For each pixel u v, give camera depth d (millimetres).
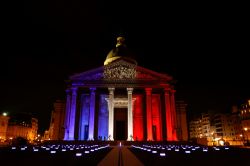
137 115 62156
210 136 132750
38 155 21000
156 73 59875
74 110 57344
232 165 14617
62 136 62719
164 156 21031
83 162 16328
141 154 24109
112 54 77875
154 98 62562
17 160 16984
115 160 18250
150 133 56125
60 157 19219
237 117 108250
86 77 59719
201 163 15656
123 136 63062
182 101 70125
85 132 59656
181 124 68125
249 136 94750
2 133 111750
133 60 77062
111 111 57188
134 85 58969
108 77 59438
